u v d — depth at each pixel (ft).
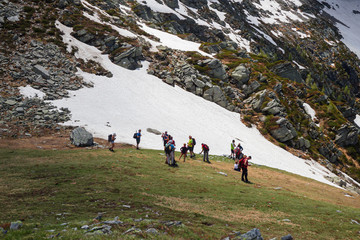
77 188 49.14
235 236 30.66
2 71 128.47
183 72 213.25
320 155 206.08
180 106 175.83
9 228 26.05
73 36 190.29
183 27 416.67
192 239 27.96
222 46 346.54
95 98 141.90
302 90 292.40
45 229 26.37
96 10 253.03
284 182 94.12
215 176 77.10
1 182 49.44
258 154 151.33
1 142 85.25
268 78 257.34
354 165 226.38
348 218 48.14
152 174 68.39
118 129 122.42
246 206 50.11
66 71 150.41
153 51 227.40
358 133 253.65
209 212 42.91
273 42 585.22
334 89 593.01
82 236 23.90
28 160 69.67
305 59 606.55
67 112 120.78
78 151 86.58
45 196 42.91
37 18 185.68
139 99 160.86
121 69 184.55
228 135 165.07
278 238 33.45
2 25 160.45
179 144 126.00
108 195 45.70
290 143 198.59
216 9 568.82
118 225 28.43
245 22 599.16
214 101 205.98
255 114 212.23
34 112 112.06
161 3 442.09
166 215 37.01
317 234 37.24
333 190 98.94
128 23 267.80
